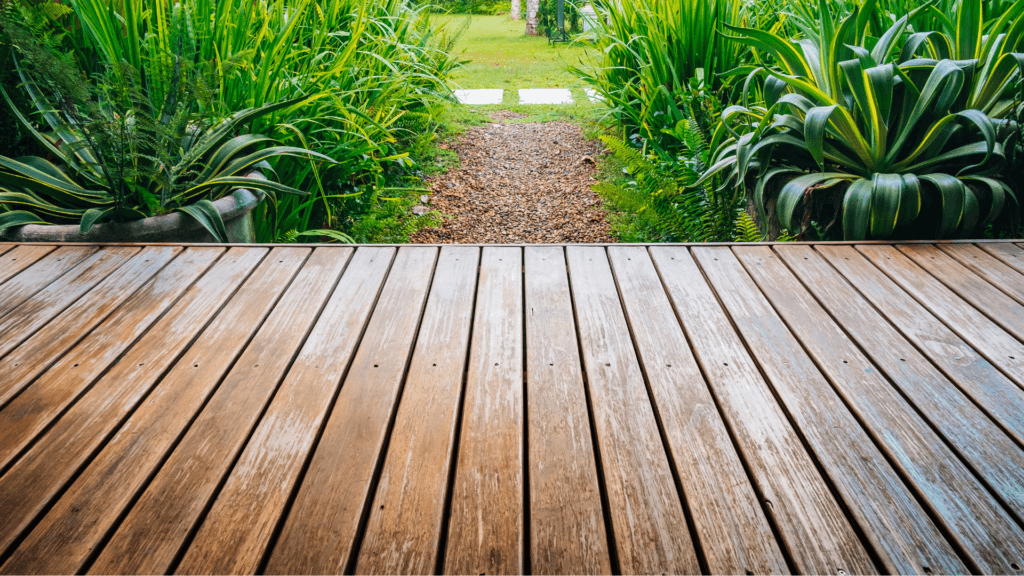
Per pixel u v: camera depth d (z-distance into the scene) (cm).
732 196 301
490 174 451
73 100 221
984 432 130
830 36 266
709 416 135
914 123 243
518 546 103
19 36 209
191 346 164
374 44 445
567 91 677
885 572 100
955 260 213
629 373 151
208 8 284
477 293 192
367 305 185
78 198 245
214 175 258
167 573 100
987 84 256
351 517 110
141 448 126
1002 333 167
